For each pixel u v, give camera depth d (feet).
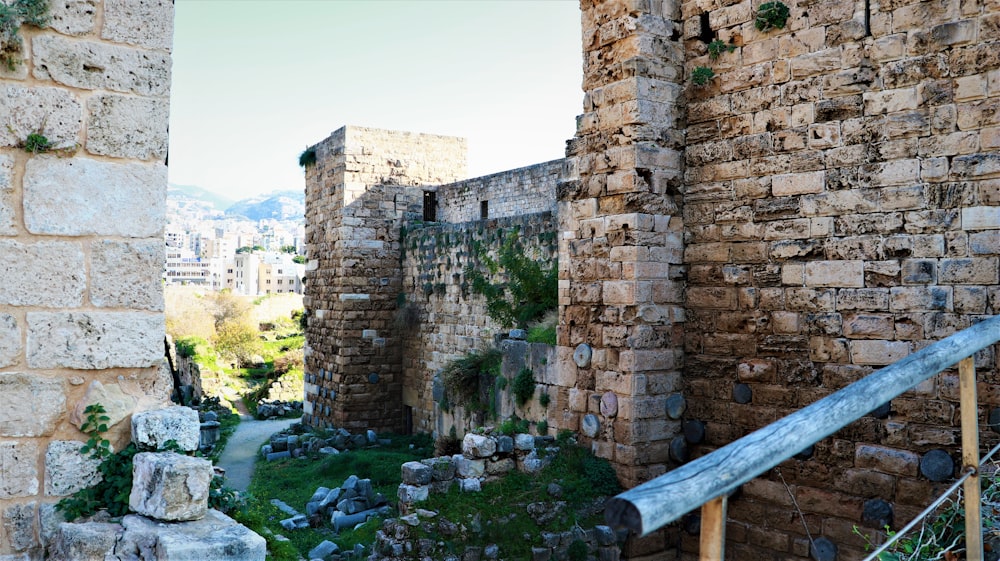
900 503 35.53
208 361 158.20
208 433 95.45
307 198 115.55
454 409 66.44
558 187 47.96
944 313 34.58
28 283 21.43
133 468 21.85
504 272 82.07
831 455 38.06
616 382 43.52
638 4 43.42
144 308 22.97
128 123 22.58
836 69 38.32
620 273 43.62
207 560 19.13
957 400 34.04
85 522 21.29
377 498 63.46
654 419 43.16
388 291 105.29
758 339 41.34
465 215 106.52
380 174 105.50
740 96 42.24
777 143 40.63
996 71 33.37
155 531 20.10
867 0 37.37
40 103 21.45
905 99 35.99
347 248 102.83
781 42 40.47
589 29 46.06
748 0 41.91
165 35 23.18
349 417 102.01
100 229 22.27
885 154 36.58
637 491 7.16
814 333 39.09
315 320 111.14
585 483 42.68
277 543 25.94
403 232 106.01
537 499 41.57
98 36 22.21
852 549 37.01
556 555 39.29
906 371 11.14
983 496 22.18
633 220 42.96
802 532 38.86
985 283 33.47
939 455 34.37
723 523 7.94
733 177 42.52
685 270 44.75
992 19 33.50
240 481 79.30
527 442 44.88
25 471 21.47
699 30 44.21
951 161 34.58
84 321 22.09
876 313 36.83
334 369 104.37
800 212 39.68
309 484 75.05
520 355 55.01
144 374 23.35
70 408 22.15
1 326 21.15
